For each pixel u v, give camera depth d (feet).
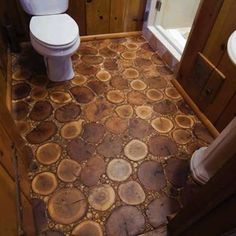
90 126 5.27
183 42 7.29
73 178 4.37
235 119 3.32
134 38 8.02
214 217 2.51
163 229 3.86
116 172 4.53
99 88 6.17
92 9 6.98
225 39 4.45
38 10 5.57
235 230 2.21
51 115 5.41
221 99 4.93
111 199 4.16
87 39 7.64
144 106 5.84
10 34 6.45
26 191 3.67
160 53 7.30
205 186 2.62
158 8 7.31
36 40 5.07
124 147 4.95
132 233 3.79
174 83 6.42
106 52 7.33
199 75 5.41
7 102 5.26
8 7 6.23
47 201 4.04
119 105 5.81
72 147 4.84
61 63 5.73
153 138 5.17
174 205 4.16
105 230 3.79
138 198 4.21
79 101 5.79
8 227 2.18
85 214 3.94
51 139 4.94
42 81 6.17
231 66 4.48
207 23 4.77
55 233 3.72
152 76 6.67
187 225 3.19
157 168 4.65
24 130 5.06
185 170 4.66
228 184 2.15
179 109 5.85
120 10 7.30
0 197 2.14
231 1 4.10
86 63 6.86
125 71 6.74
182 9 7.70
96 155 4.76
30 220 3.37
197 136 5.30
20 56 6.81
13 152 3.19
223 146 3.55
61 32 5.21
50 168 4.48
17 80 6.14
